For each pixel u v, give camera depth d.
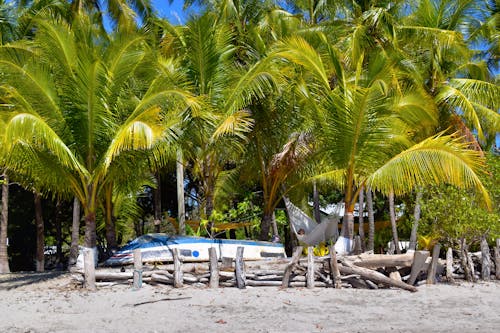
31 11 19.94
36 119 11.92
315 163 15.91
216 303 10.09
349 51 17.92
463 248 13.88
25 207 26.56
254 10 21.56
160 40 20.05
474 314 9.52
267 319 8.84
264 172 17.19
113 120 13.68
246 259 14.74
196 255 14.19
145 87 15.54
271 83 15.02
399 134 14.38
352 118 13.62
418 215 17.52
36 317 9.00
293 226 16.56
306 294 11.13
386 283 12.01
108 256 16.52
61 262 25.70
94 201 13.80
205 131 14.70
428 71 19.11
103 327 8.24
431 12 19.38
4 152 12.41
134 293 10.98
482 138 17.94
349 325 8.48
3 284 13.62
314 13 22.78
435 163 12.88
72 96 13.29
